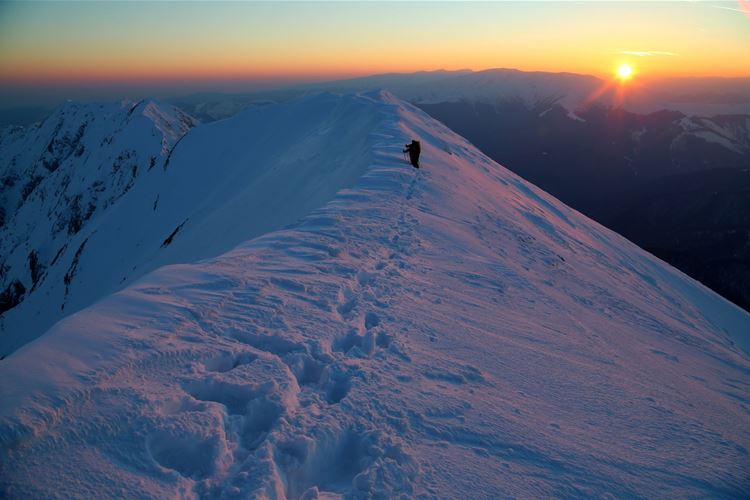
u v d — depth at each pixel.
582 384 5.76
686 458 4.62
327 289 6.76
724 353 11.65
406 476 3.63
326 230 10.03
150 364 4.32
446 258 10.06
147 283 6.12
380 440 3.91
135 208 75.75
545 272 12.63
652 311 14.11
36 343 4.33
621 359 7.40
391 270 8.34
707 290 25.77
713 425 5.57
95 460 3.29
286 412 4.07
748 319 23.88
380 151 22.17
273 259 7.82
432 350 5.69
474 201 17.95
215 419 3.87
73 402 3.65
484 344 6.22
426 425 4.24
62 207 175.88
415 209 13.55
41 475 3.11
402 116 33.88
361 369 4.88
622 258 22.88
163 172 72.31
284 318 5.69
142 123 182.50
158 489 3.20
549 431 4.56
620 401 5.55
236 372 4.51
